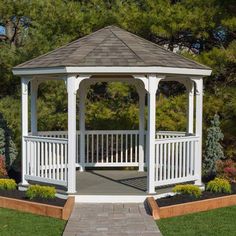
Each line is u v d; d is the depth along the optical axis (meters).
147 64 10.09
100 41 11.27
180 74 10.68
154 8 16.97
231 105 14.89
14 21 19.36
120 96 18.41
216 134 13.41
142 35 17.47
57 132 13.30
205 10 16.08
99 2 18.03
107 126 17.23
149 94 10.30
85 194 10.44
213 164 13.30
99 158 15.62
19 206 10.03
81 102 13.53
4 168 13.09
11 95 18.30
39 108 17.12
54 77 11.66
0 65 17.36
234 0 15.88
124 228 8.45
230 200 10.59
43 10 17.34
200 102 11.33
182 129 15.91
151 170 10.45
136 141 13.91
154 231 8.27
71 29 17.45
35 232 8.44
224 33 17.11
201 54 16.23
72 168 10.42
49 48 16.81
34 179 11.16
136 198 10.40
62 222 9.08
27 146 11.30
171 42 18.16
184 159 11.17
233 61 15.41
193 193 10.54
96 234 8.09
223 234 8.34
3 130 13.62
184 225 8.90
